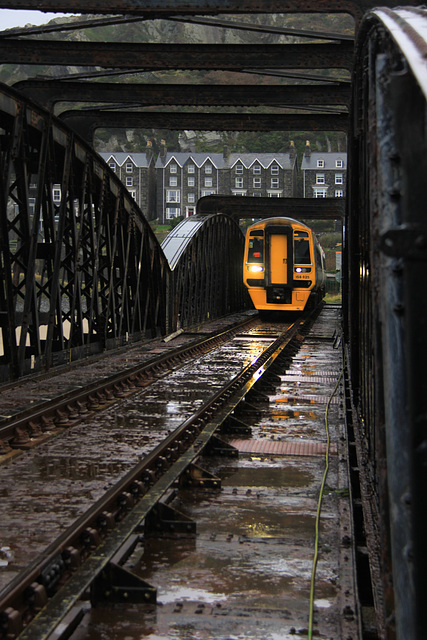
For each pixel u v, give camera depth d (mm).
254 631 3826
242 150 154000
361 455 7250
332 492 6672
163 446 7438
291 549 5148
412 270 1807
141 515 5234
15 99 11469
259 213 38031
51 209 13688
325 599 4262
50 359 13516
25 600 3977
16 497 6238
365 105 5898
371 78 3611
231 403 10734
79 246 14945
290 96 18875
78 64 16766
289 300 32656
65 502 6090
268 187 118750
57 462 7551
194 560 4934
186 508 6199
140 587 4242
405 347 1875
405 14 2930
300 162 149250
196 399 12078
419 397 1805
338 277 70312
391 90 1948
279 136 159000
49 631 3469
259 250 32812
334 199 37500
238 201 37969
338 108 21672
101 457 7781
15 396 10742
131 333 19422
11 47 16797
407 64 1914
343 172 119500
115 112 20969
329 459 7992
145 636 3764
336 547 5168
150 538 5406
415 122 1835
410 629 2002
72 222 14602
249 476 7297
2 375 11508
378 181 2414
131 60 16656
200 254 28797
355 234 11094
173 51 16672
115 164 116000
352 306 10914
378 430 2680
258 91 18891
